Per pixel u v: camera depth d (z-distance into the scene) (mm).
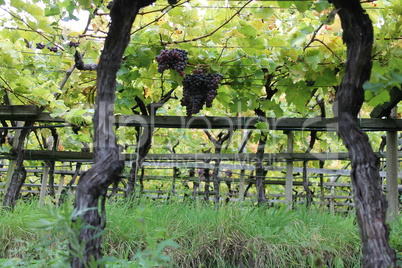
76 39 4488
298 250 3941
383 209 2240
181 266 3822
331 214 4809
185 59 4199
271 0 3754
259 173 5332
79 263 2201
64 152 5859
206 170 7434
